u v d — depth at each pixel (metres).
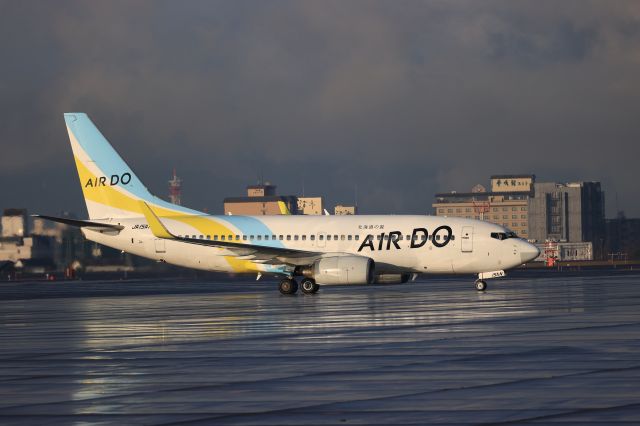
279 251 138.88
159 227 140.12
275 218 149.25
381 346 64.06
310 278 141.38
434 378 48.88
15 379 52.31
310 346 65.19
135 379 51.22
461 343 64.75
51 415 41.03
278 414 40.19
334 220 146.75
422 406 41.06
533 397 42.62
